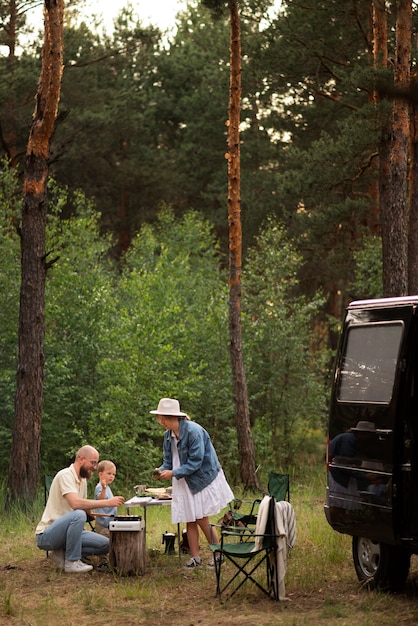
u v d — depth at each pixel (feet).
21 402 47.24
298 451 69.15
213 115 111.96
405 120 50.90
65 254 60.39
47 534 30.99
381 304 26.86
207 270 77.92
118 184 110.11
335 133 90.74
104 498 32.81
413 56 65.05
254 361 66.69
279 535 26.25
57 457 59.06
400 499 24.80
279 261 69.00
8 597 26.66
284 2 81.82
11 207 64.90
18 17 89.71
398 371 25.20
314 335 71.15
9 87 89.35
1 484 53.78
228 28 110.32
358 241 86.22
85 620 24.71
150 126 120.78
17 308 58.85
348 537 34.63
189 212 86.94
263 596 26.91
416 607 25.12
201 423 64.13
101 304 58.90
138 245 79.46
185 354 62.23
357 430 26.71
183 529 35.42
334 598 26.50
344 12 78.48
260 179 100.58
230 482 61.46
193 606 26.04
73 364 58.54
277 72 84.74
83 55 102.89
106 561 31.78
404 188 51.08
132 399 55.98
